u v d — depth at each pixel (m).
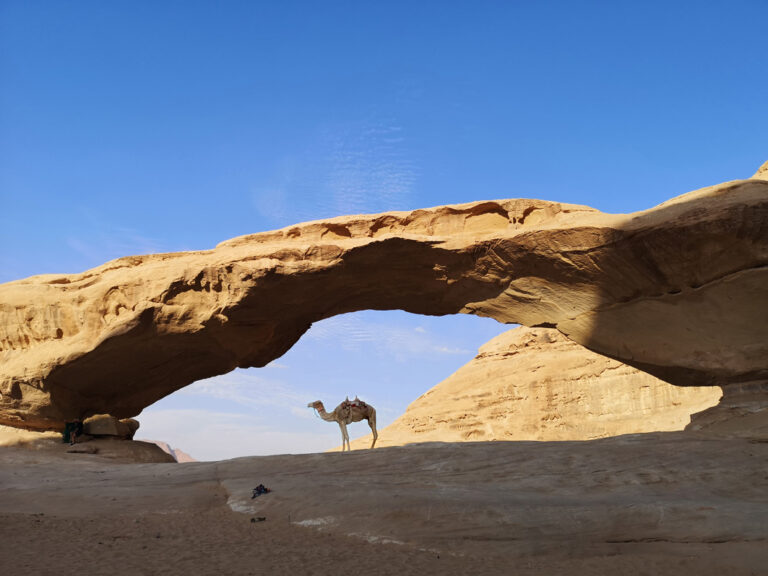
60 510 11.75
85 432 24.30
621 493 11.22
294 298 22.08
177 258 22.97
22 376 22.69
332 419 21.67
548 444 15.70
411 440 59.31
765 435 14.88
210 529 9.77
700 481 11.80
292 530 9.58
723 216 16.88
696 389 43.06
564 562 7.84
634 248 18.28
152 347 22.83
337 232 22.06
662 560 7.65
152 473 16.17
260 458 16.50
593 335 20.48
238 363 24.67
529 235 19.75
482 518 9.36
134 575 6.97
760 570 7.13
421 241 20.55
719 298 17.84
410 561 7.77
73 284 23.59
